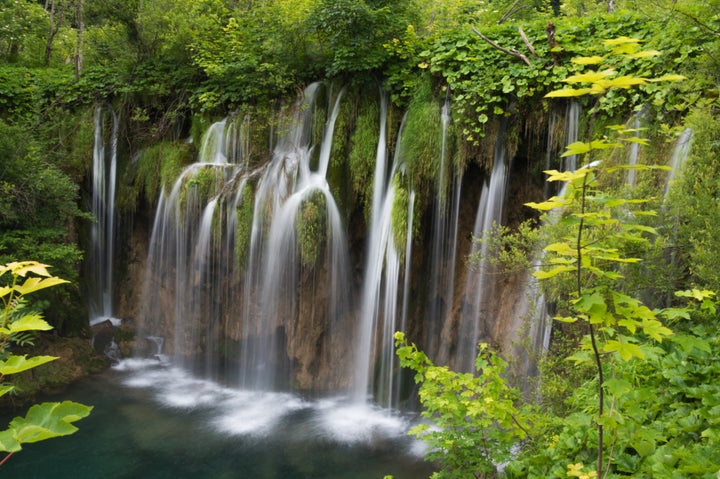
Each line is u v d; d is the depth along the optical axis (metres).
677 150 6.08
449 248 9.66
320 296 10.14
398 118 10.24
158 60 13.58
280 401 10.03
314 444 8.40
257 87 11.74
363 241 10.41
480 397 3.78
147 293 12.31
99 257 13.05
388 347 9.77
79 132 13.18
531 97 8.65
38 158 10.66
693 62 6.06
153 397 10.08
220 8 13.83
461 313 9.73
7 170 10.18
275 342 10.56
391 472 7.59
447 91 9.39
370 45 10.44
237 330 10.99
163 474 7.55
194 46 12.30
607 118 7.79
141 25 13.06
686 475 2.73
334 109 10.77
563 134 8.36
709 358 3.70
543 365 5.37
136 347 12.19
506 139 8.95
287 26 11.02
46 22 17.72
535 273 2.40
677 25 6.41
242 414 9.44
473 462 4.12
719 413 3.15
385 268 9.73
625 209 4.57
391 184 9.70
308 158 10.77
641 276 4.52
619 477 2.91
